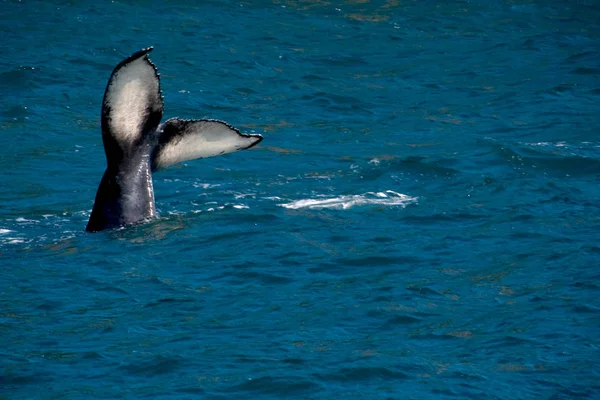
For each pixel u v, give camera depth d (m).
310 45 109.31
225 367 36.34
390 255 48.84
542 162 67.25
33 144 72.44
